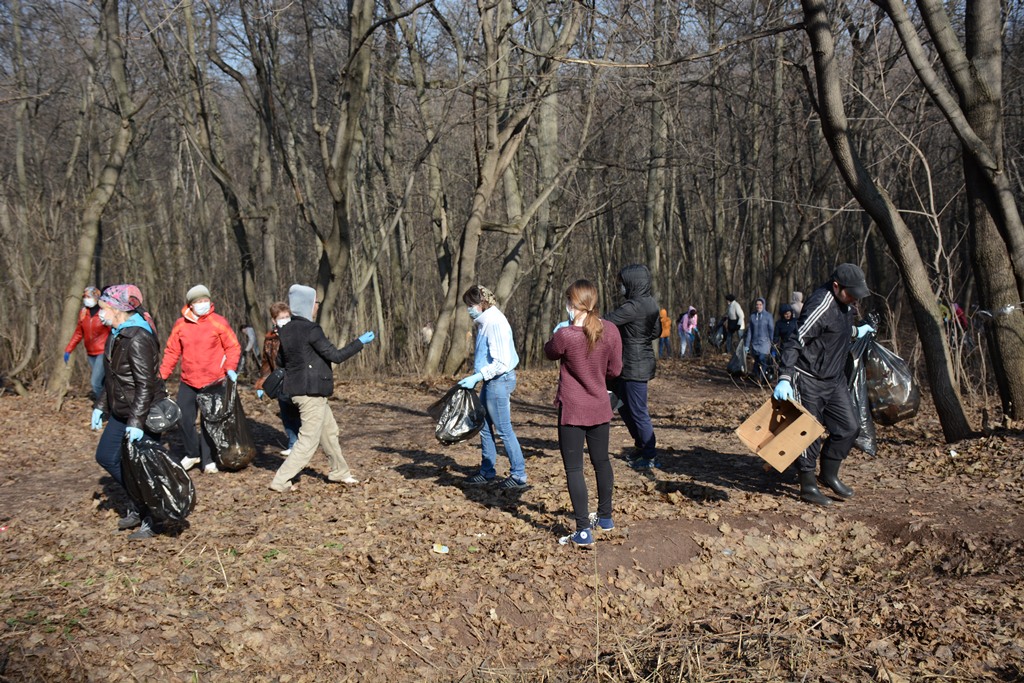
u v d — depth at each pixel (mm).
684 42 15797
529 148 22906
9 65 19953
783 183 24625
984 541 5711
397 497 6871
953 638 4547
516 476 7051
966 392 10523
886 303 11977
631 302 7477
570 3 14742
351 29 15141
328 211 28875
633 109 18125
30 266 14688
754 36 8523
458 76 16469
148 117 15453
